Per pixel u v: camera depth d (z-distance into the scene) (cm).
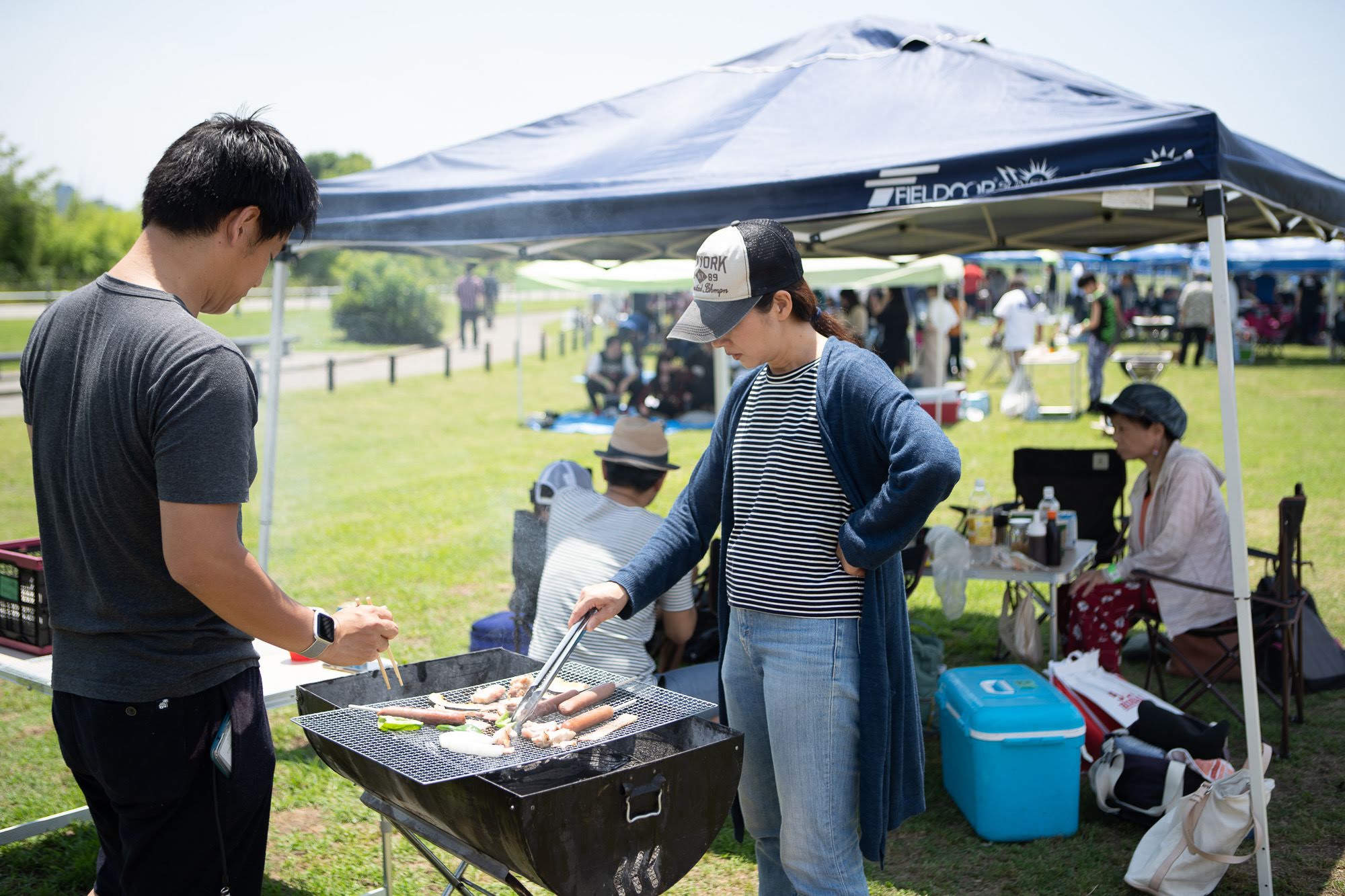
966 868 329
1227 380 301
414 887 324
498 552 758
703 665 365
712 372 1352
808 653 222
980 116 348
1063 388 1702
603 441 1256
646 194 356
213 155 190
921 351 1406
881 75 404
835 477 221
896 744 230
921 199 319
